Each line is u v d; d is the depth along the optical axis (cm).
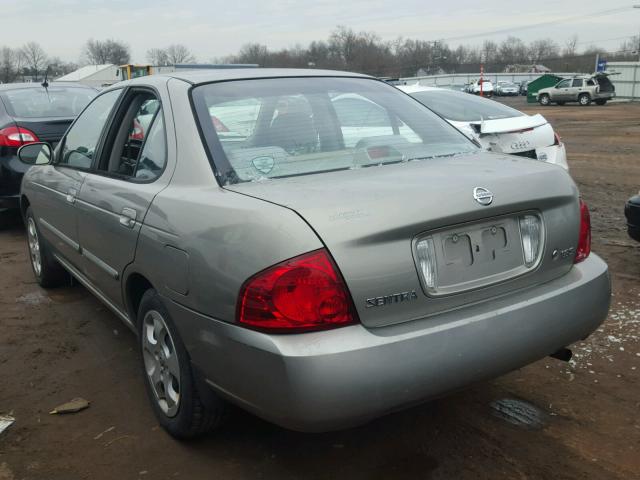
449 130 351
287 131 304
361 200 237
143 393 350
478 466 279
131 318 337
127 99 367
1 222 784
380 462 283
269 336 226
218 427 294
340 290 224
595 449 289
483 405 329
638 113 3028
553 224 275
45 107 752
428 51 9444
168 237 270
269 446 297
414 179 260
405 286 234
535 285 271
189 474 277
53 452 296
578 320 274
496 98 5831
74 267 431
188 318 260
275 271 224
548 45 10675
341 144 308
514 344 252
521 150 736
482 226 255
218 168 276
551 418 316
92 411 332
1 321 462
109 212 331
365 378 222
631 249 600
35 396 350
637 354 380
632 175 1070
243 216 239
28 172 523
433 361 232
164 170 300
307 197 242
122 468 282
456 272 248
